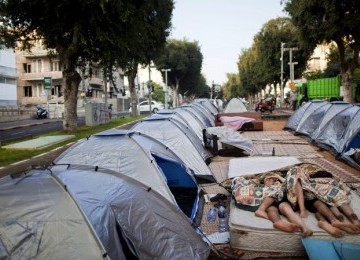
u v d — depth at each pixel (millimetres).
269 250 4828
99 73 58875
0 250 3297
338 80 28219
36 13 17625
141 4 19375
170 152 7652
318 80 30172
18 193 3820
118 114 44688
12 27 18500
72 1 16281
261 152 11953
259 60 51562
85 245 3445
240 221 5047
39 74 51344
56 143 15102
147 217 4324
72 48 17297
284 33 45906
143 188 4906
